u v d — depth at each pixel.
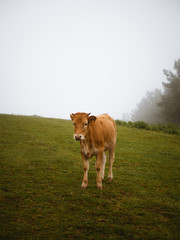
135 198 4.84
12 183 5.29
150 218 3.95
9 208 4.05
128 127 18.09
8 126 12.84
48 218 3.77
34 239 3.17
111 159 6.47
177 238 3.33
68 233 3.36
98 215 3.97
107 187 5.50
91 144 5.35
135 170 7.22
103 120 6.49
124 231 3.47
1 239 3.12
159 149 10.70
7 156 7.46
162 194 5.22
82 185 5.33
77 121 5.16
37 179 5.65
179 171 7.39
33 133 11.67
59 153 8.51
